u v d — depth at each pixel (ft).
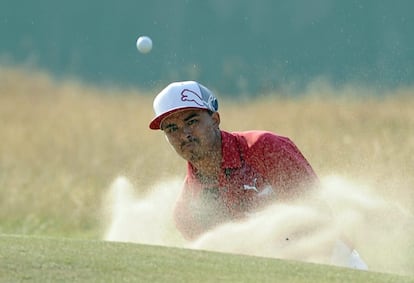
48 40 345.10
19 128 165.48
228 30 346.95
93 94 229.66
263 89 210.59
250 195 63.46
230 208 64.23
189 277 45.55
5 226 101.19
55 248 49.65
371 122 150.41
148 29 353.72
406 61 272.51
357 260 63.36
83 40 347.97
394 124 147.23
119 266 46.65
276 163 62.44
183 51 341.41
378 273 49.55
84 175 121.90
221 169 63.36
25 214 105.81
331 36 321.11
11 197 109.81
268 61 310.04
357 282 46.60
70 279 44.37
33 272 45.06
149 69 318.65
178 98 62.54
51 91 230.48
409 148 117.60
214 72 302.86
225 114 178.60
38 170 127.44
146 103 212.23
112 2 355.36
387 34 307.37
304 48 323.98
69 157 136.05
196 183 64.69
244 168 63.21
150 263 47.57
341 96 180.14
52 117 182.91
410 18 308.81
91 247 50.39
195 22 352.08
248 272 47.03
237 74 261.44
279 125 153.99
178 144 63.31
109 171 123.44
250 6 347.15
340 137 133.28
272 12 342.85
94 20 353.51
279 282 45.55
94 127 166.61
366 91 187.52
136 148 140.56
